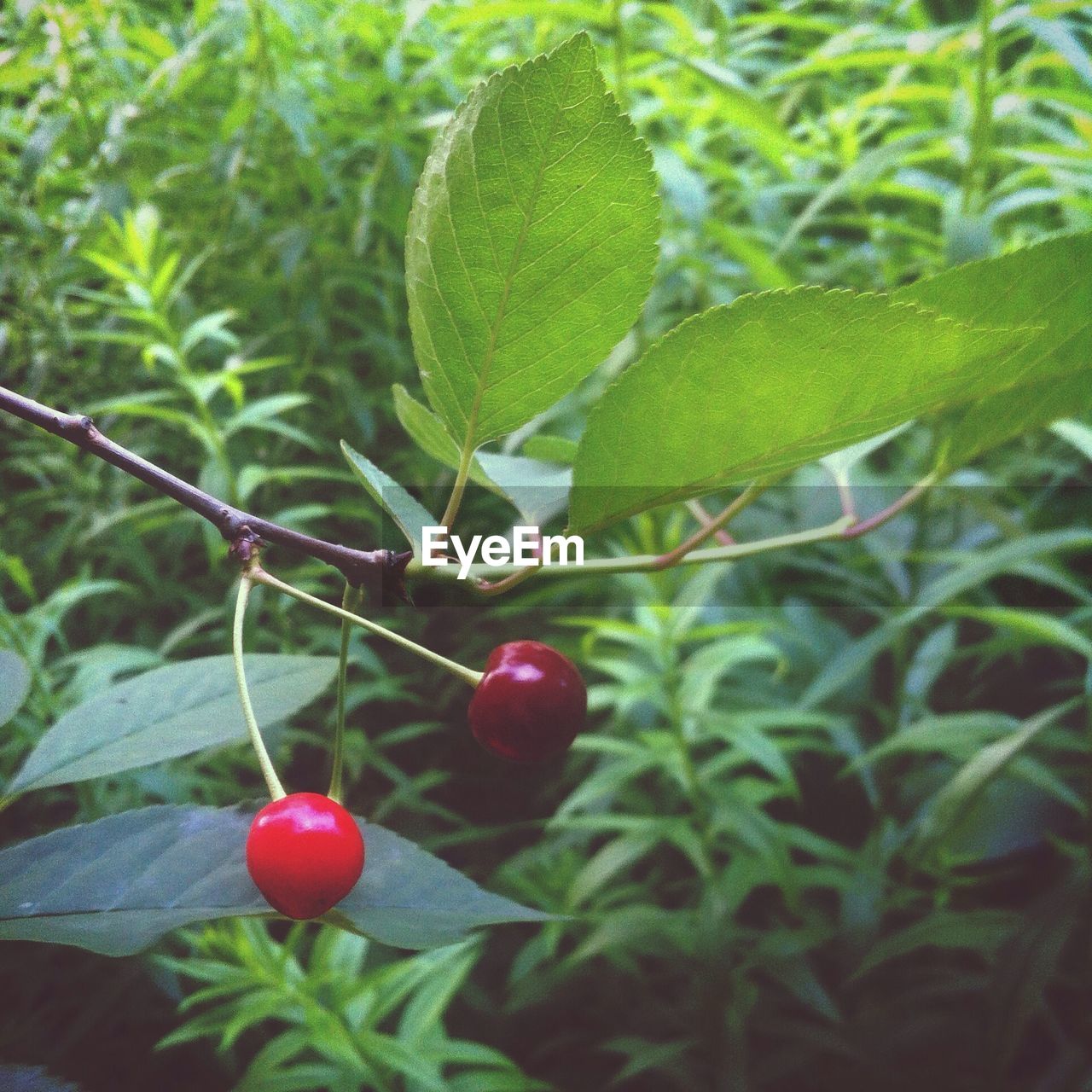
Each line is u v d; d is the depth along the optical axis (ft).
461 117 0.56
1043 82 2.69
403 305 2.78
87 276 2.46
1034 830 1.99
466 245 0.58
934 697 2.51
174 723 0.73
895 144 1.98
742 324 0.56
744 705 2.35
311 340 2.62
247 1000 1.49
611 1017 2.25
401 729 2.45
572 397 2.50
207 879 0.65
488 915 0.62
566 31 2.61
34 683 1.83
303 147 2.25
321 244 2.61
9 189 2.47
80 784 1.89
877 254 2.36
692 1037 2.03
